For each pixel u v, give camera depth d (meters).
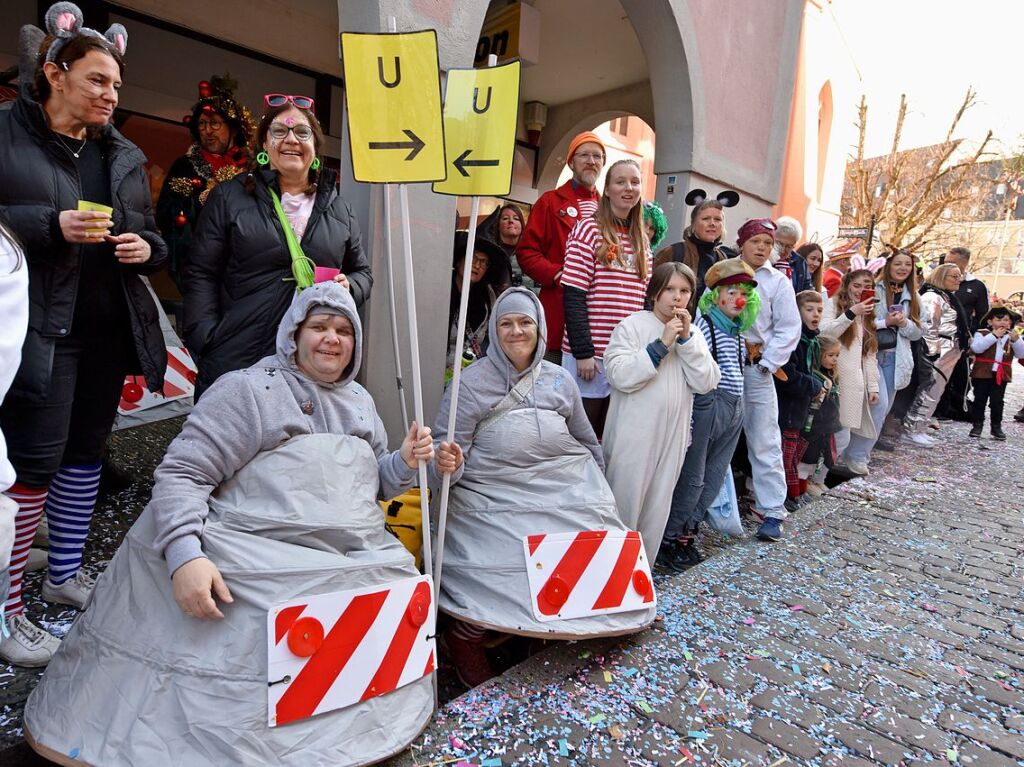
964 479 5.89
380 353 3.17
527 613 2.30
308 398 1.97
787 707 2.27
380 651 1.83
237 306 2.44
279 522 1.80
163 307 4.95
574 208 3.98
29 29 2.11
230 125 3.95
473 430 2.55
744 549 3.80
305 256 2.47
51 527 2.42
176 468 1.77
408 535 2.59
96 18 4.92
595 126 8.57
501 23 6.03
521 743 1.97
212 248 2.44
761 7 5.77
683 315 2.82
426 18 3.18
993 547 4.13
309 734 1.67
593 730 2.06
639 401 2.90
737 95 5.67
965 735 2.20
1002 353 7.84
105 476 3.57
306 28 6.14
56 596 2.46
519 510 2.48
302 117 2.41
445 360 3.45
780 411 4.54
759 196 6.20
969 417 9.34
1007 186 20.64
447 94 2.21
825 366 4.70
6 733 1.83
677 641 2.66
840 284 5.65
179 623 1.67
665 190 5.44
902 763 2.03
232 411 1.84
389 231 2.65
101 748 1.55
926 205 15.12
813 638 2.79
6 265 1.37
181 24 5.34
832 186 12.38
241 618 1.67
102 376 2.34
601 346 3.32
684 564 3.59
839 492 5.17
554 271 3.86
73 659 1.71
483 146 2.16
